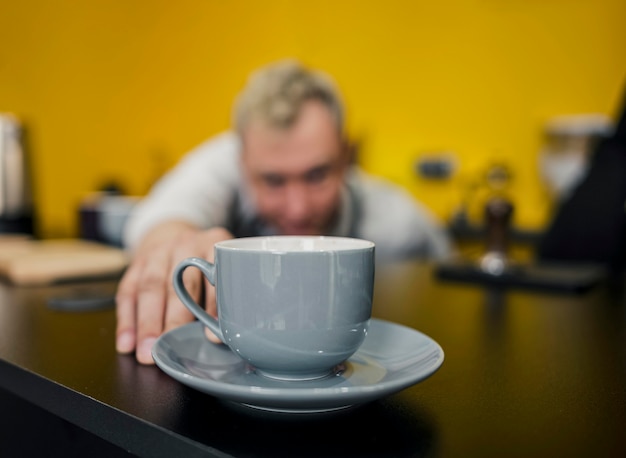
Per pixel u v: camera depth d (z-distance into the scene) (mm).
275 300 330
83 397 360
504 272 834
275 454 278
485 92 1825
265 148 1726
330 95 1779
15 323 567
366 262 348
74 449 419
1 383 446
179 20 2375
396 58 1954
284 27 2125
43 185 2430
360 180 1885
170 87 2426
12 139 1947
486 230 890
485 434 302
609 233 1164
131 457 362
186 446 293
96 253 978
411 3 1910
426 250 1888
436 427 311
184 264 388
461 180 1866
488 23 1804
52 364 430
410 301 700
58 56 2469
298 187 1744
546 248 1224
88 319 585
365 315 353
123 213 1643
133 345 458
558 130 1649
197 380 299
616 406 344
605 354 465
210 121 2318
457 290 776
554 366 431
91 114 2537
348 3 2016
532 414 331
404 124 1958
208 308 462
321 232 1790
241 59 2229
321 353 339
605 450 283
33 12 2387
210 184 1768
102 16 2518
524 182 1788
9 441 504
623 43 1637
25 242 1217
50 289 769
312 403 292
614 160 1214
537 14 1737
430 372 316
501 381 394
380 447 286
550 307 666
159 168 2469
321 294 330
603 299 718
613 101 1661
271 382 349
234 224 1831
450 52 1866
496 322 585
